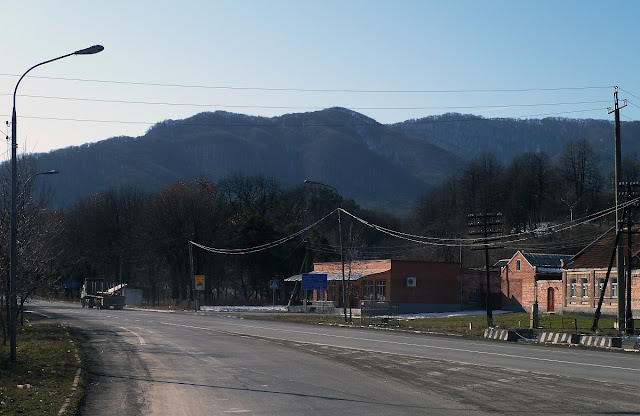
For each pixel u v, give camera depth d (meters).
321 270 82.69
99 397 14.85
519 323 46.09
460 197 110.00
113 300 77.94
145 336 34.47
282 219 109.56
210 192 105.06
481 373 18.47
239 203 107.81
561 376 17.69
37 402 13.66
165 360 22.72
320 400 14.04
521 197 101.25
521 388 15.48
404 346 28.50
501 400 13.75
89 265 100.69
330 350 26.41
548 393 14.66
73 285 105.31
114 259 99.88
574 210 94.19
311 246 96.38
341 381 17.06
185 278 89.50
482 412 12.38
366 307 54.53
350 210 124.88
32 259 29.00
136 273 105.12
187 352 25.64
